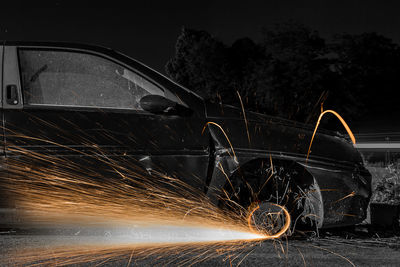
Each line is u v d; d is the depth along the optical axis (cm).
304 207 429
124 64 396
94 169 365
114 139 370
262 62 3288
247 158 393
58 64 394
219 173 386
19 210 362
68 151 362
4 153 355
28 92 379
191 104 396
